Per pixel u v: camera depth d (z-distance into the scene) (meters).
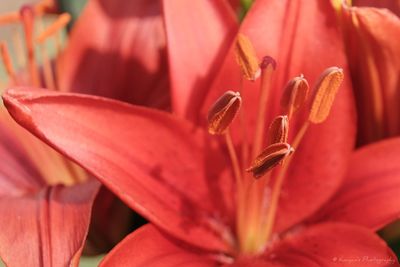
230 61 0.26
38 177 0.31
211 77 0.27
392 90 0.27
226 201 0.28
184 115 0.27
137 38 0.31
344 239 0.26
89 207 0.25
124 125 0.25
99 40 0.31
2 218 0.25
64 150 0.24
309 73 0.27
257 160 0.25
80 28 0.31
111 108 0.25
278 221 0.28
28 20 0.30
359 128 0.29
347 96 0.26
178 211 0.27
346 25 0.26
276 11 0.26
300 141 0.27
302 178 0.27
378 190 0.27
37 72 0.32
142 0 0.32
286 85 0.25
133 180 0.25
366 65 0.27
